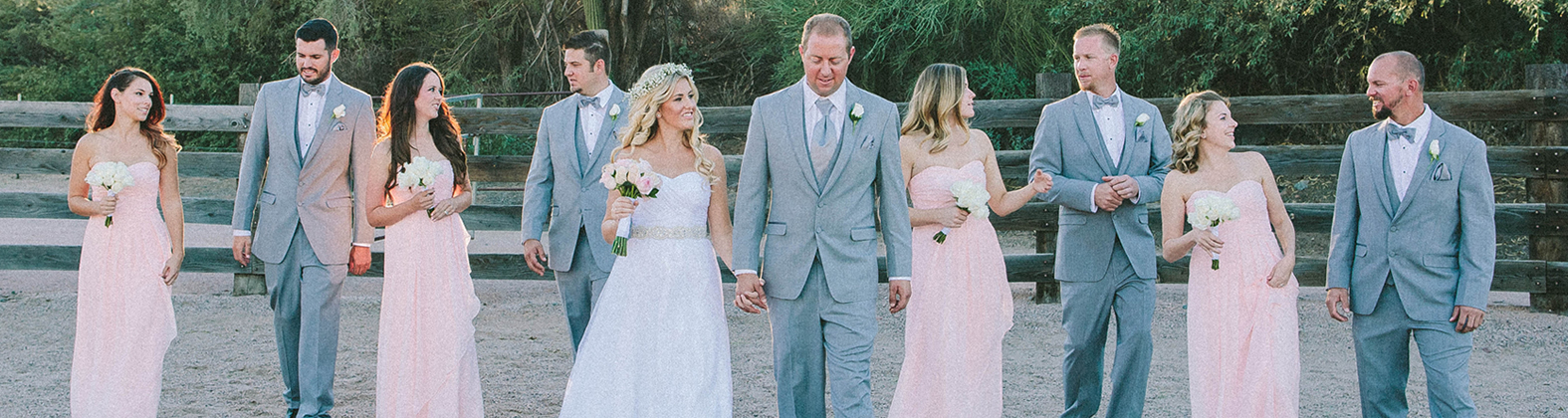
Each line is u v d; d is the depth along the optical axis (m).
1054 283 7.74
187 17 23.91
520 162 7.89
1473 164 3.69
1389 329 3.83
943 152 4.06
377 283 8.78
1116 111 4.48
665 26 22.28
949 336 4.00
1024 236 12.70
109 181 3.99
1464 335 3.73
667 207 3.74
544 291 8.47
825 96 3.75
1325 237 12.34
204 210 8.09
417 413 4.06
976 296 4.02
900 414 4.08
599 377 3.72
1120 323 4.28
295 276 4.50
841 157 3.67
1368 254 3.86
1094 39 4.48
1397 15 12.56
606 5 21.25
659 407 3.69
